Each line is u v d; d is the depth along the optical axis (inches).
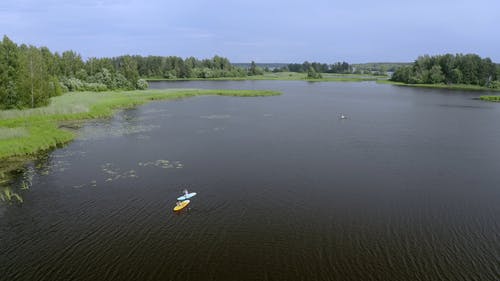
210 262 899.4
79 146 1967.3
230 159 1745.8
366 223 1104.2
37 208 1192.2
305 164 1675.7
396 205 1233.4
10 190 1336.1
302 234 1036.5
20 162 1660.9
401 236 1027.9
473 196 1317.7
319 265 889.5
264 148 1958.7
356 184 1424.7
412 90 6186.0
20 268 867.4
